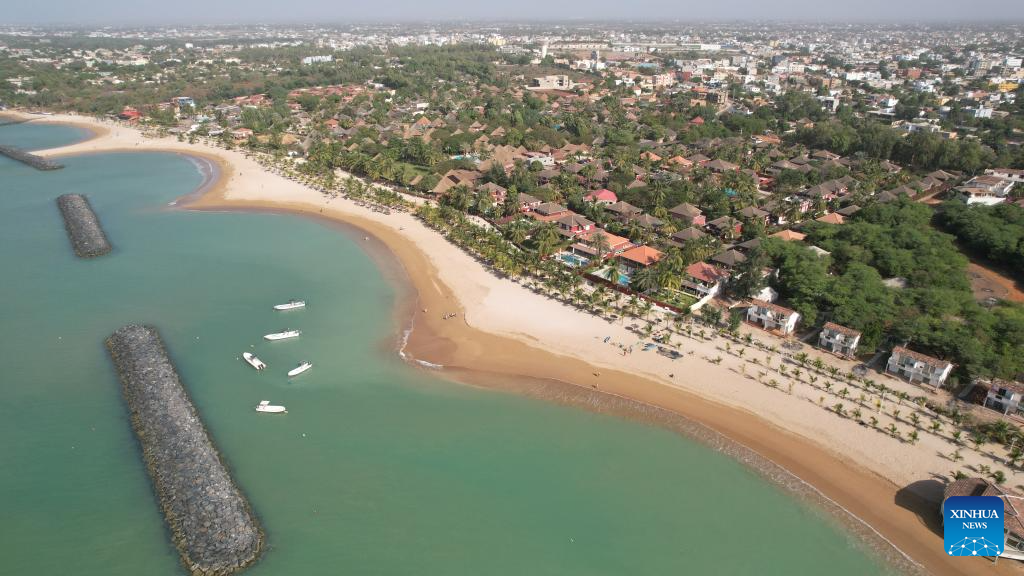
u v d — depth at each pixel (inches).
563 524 2753.4
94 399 3543.3
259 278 5344.5
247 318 4616.1
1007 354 3651.6
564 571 2517.2
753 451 3240.7
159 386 3617.1
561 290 4948.3
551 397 3703.3
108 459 3056.1
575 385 3811.5
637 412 3555.6
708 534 2723.9
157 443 3132.4
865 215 6038.4
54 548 2539.4
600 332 4404.5
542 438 3334.2
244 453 3139.8
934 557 2625.5
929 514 2829.7
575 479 3029.0
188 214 7111.2
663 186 6899.6
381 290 5152.6
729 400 3629.4
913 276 4766.2
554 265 5206.7
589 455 3206.2
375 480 2977.4
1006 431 3181.6
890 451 3189.0
